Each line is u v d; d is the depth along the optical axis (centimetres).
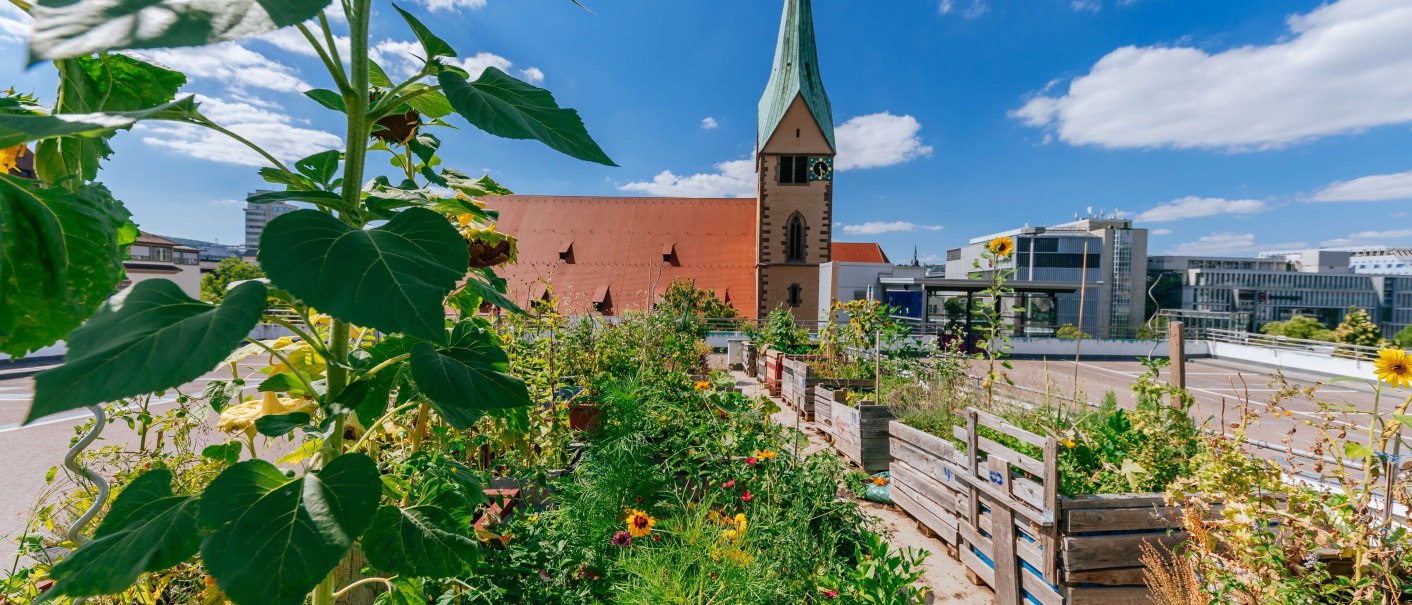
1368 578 265
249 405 168
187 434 271
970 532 445
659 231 3591
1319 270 11431
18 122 53
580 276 3384
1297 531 285
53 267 69
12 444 783
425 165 139
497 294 148
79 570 72
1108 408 482
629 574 308
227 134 84
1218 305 10581
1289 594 269
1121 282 9362
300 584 69
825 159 3284
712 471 473
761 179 3306
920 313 2400
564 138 92
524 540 305
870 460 675
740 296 3350
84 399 45
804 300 3269
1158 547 351
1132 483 383
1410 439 364
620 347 845
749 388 1330
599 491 400
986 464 431
